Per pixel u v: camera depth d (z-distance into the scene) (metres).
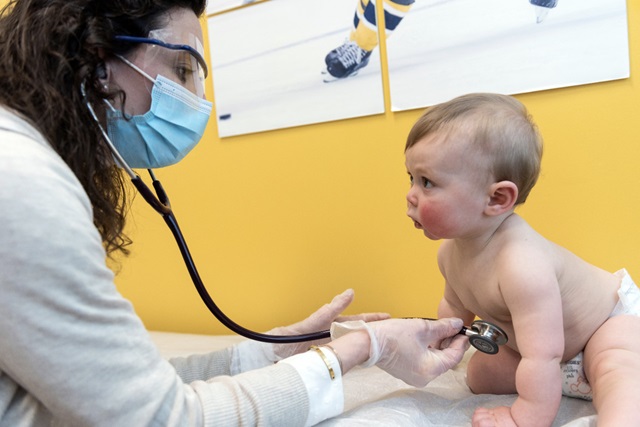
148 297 1.77
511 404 0.89
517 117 0.86
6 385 0.58
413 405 0.85
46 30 0.65
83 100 0.67
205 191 1.62
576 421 0.78
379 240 1.38
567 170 1.18
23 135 0.60
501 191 0.85
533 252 0.85
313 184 1.45
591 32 1.12
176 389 0.62
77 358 0.55
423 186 0.88
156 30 0.74
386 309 1.40
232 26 1.50
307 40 1.40
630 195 1.14
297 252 1.50
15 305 0.52
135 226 1.62
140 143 0.79
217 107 1.55
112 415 0.56
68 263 0.54
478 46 1.21
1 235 0.52
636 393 0.74
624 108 1.12
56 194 0.56
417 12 1.26
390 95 1.32
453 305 1.07
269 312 1.56
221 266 1.62
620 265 1.16
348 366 0.78
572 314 0.89
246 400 0.66
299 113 1.43
